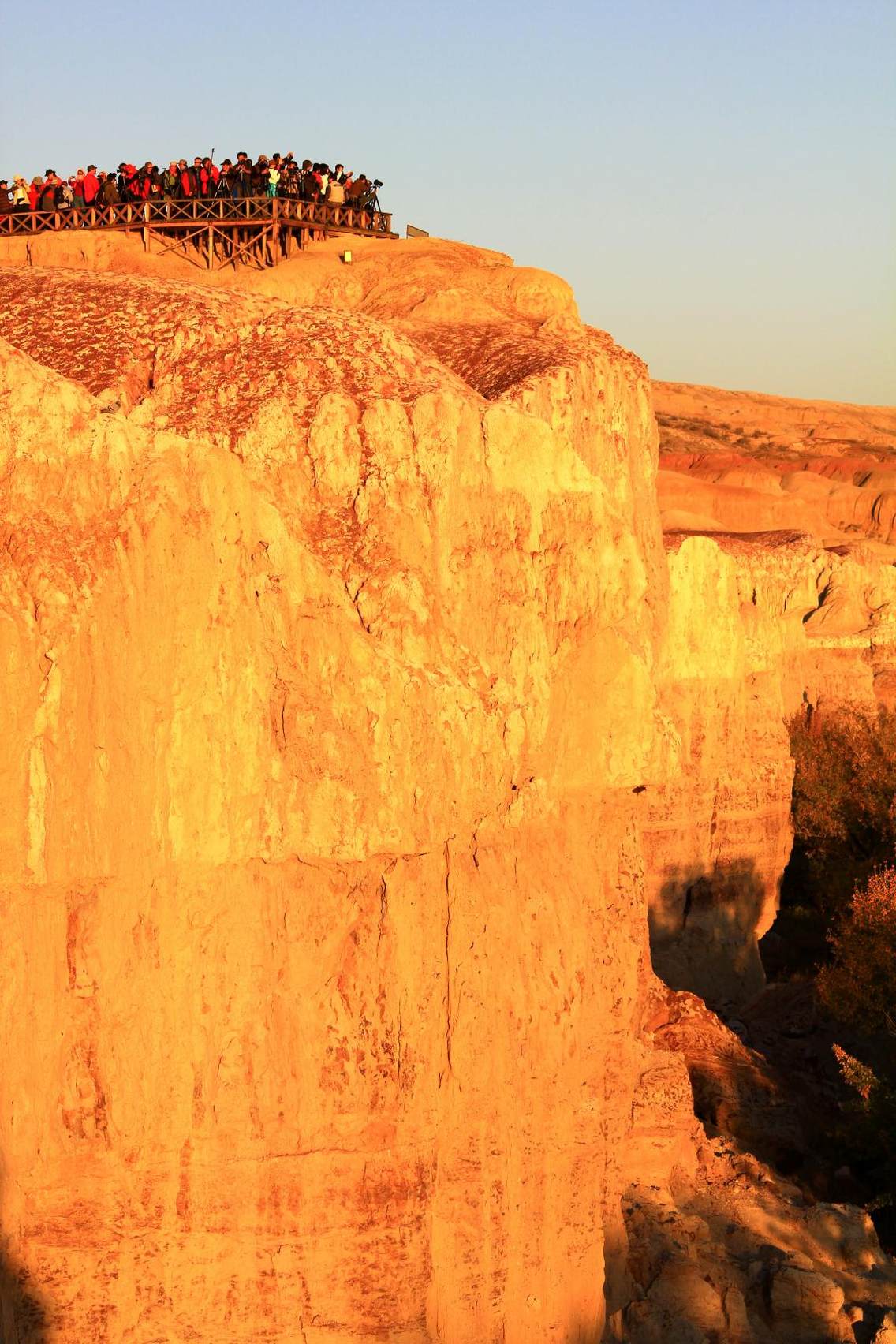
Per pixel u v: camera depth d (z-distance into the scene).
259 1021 13.77
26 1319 13.23
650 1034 22.36
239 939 13.71
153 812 13.36
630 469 24.75
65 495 13.34
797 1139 25.06
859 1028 30.02
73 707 12.91
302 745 13.87
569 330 24.31
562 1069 15.82
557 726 16.58
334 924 14.11
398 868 14.39
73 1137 13.36
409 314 24.84
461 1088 14.95
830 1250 20.02
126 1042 13.39
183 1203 13.68
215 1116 13.68
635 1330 17.45
